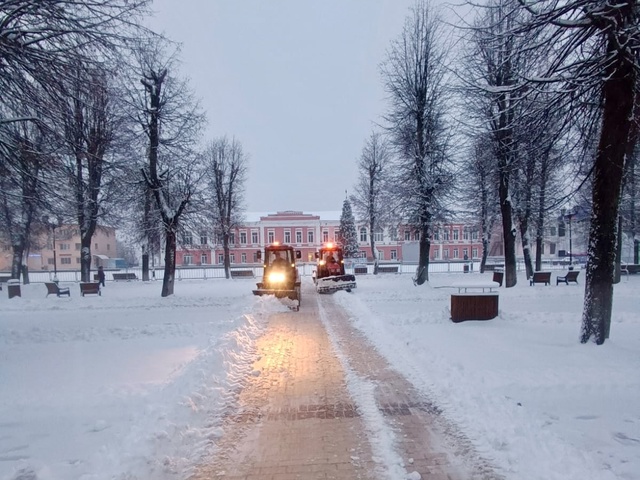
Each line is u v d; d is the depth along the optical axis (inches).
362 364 312.0
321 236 2817.4
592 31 318.0
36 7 304.8
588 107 361.4
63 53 330.3
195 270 1872.5
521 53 338.3
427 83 919.7
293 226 2810.0
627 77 319.6
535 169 780.6
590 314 358.0
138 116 779.4
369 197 1477.6
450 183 911.7
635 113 345.1
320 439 190.9
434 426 201.3
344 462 169.6
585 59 326.0
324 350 358.0
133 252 3090.6
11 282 997.8
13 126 382.9
